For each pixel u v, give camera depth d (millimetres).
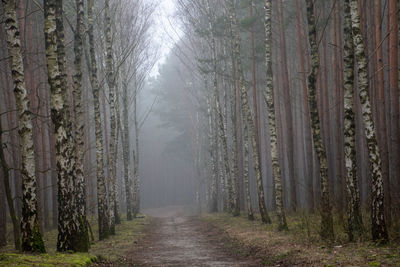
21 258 8898
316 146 12711
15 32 10766
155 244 17500
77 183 13875
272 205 29344
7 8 10711
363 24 18656
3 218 17250
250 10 27859
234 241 16016
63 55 12750
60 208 11312
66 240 11219
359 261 8617
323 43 24312
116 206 26953
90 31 18094
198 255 13641
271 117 17453
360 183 22734
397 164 16375
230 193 30531
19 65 10734
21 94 10703
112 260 11758
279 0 25922
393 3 16438
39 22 24266
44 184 24406
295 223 18203
